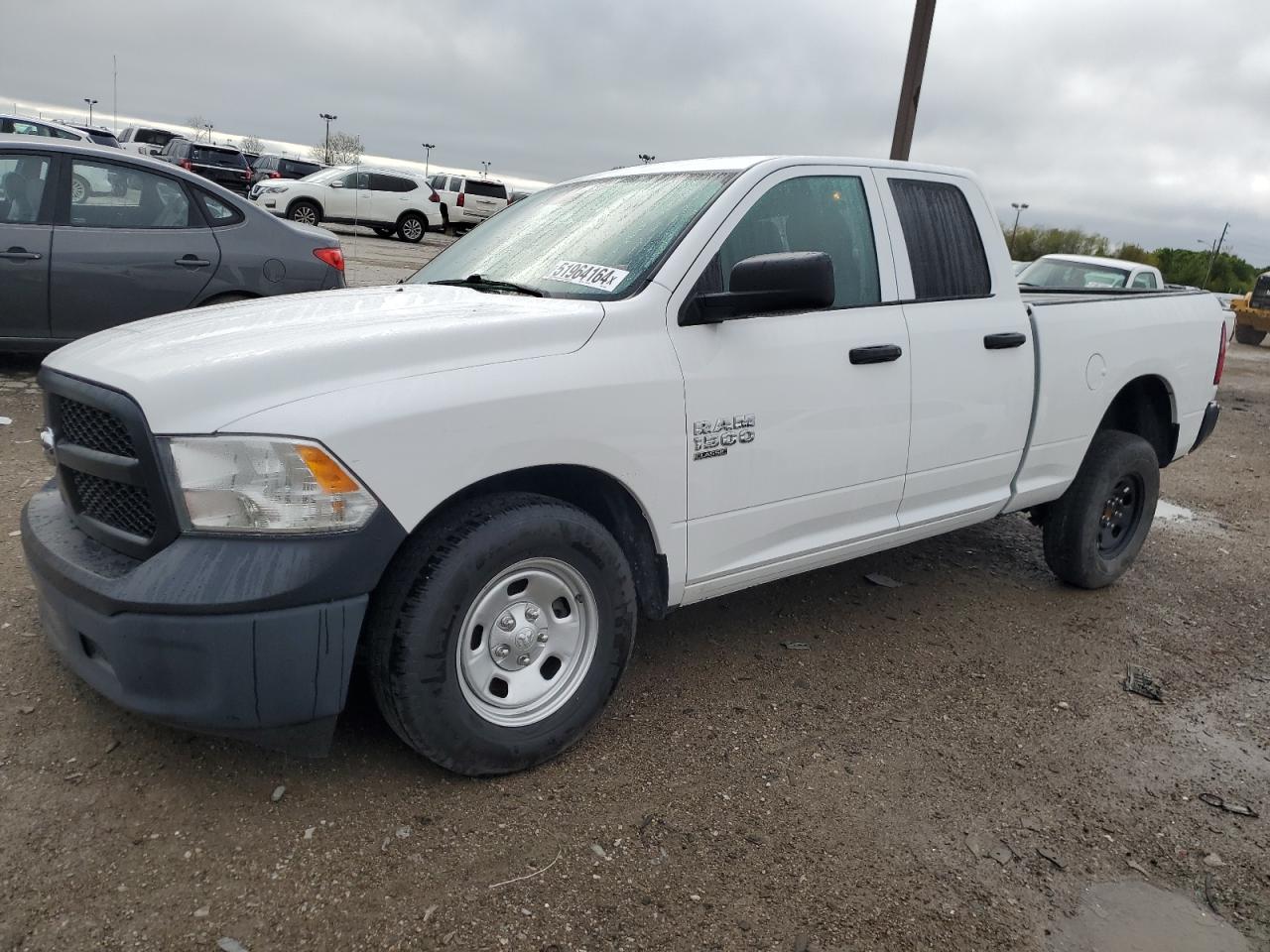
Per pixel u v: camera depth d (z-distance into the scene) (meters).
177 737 2.96
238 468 2.36
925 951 2.36
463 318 2.82
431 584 2.58
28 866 2.38
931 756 3.26
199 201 6.89
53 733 2.92
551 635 2.94
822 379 3.41
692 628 4.18
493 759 2.81
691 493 3.13
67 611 2.52
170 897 2.32
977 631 4.37
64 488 2.79
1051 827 2.91
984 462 4.11
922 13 8.20
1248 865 2.80
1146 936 2.48
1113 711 3.69
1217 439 10.05
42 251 6.38
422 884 2.43
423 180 26.98
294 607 2.39
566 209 3.84
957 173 4.13
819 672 3.82
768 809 2.88
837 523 3.67
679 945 2.31
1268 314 22.91
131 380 2.49
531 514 2.74
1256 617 4.81
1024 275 13.03
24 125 20.84
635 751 3.14
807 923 2.41
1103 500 4.72
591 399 2.83
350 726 3.11
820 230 3.57
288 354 2.51
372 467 2.45
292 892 2.37
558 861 2.56
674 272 3.12
